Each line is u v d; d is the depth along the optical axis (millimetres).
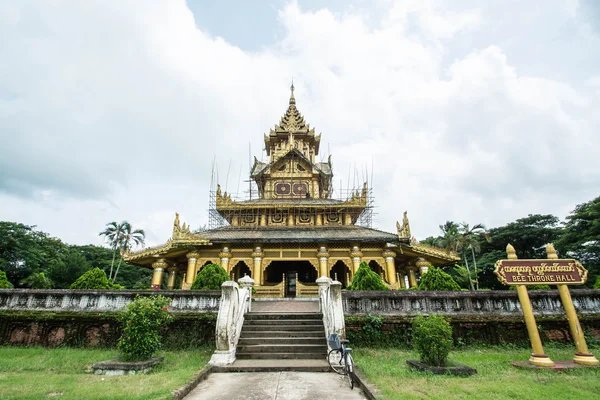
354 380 9109
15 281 51438
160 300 11742
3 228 50500
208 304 14562
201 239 28094
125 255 28406
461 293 14656
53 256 60125
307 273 36719
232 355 11297
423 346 10023
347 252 29531
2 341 14125
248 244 29203
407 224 29469
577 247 50375
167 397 7242
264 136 48250
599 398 7320
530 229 62812
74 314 14289
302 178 41375
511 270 11484
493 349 13438
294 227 32938
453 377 9086
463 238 56375
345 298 14625
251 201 36438
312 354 11680
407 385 8242
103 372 9875
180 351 13281
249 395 7957
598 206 47312
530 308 11047
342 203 35375
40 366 10633
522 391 7723
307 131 48031
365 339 13758
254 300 22203
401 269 35094
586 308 14570
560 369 9883
